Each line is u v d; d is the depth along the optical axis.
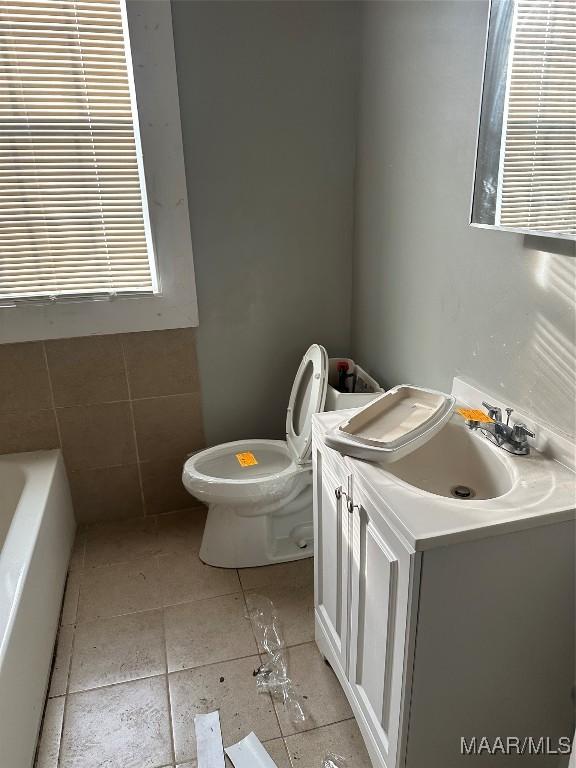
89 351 2.19
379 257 2.09
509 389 1.41
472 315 1.53
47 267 2.05
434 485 1.40
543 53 1.13
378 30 1.91
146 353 2.25
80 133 1.95
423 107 1.67
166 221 2.09
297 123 2.14
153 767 1.42
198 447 2.46
